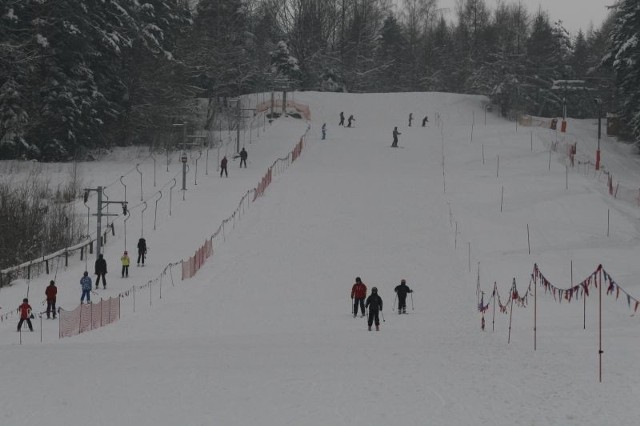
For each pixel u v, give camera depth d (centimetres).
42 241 3850
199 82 8619
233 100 8331
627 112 6956
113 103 6819
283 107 8100
